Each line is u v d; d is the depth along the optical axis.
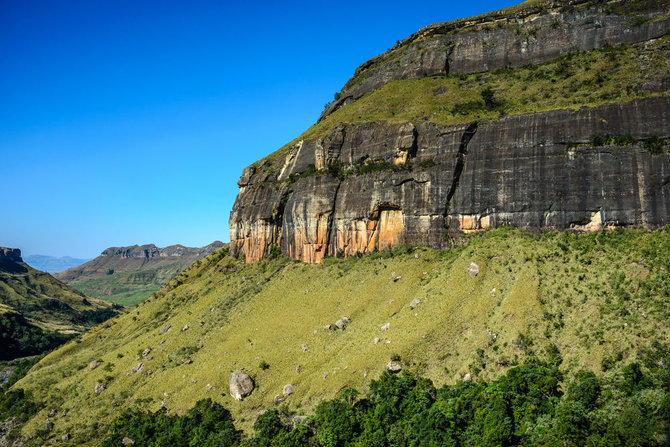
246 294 114.25
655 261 65.62
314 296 99.75
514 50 126.81
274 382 78.69
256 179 141.25
